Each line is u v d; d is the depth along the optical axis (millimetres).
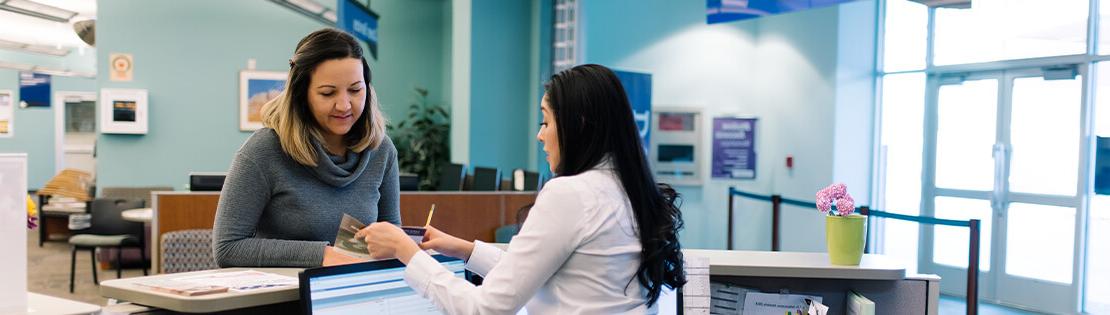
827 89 6844
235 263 1773
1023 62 5871
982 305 6117
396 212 2146
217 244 1781
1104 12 5445
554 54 7539
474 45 7359
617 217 1437
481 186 6227
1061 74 5656
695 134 7555
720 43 7605
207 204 4664
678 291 1827
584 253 1416
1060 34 5676
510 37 7660
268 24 8484
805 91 7059
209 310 1385
